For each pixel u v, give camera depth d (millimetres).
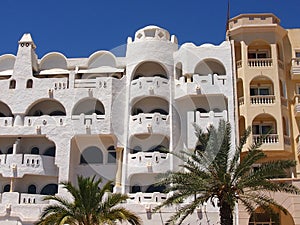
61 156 41438
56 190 41750
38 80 44219
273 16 44469
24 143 43656
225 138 28078
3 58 47375
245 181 27703
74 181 41469
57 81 43969
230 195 26625
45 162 41719
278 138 40031
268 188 28266
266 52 44188
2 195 39594
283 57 44156
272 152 40094
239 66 43281
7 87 44250
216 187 27562
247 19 44406
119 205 37594
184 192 28062
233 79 42438
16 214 38688
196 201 27625
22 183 41844
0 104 45375
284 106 41750
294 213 35281
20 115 43344
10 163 41156
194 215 36906
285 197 35625
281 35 44594
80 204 30656
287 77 43719
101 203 32031
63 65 46781
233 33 44438
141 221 34000
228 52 43406
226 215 27484
